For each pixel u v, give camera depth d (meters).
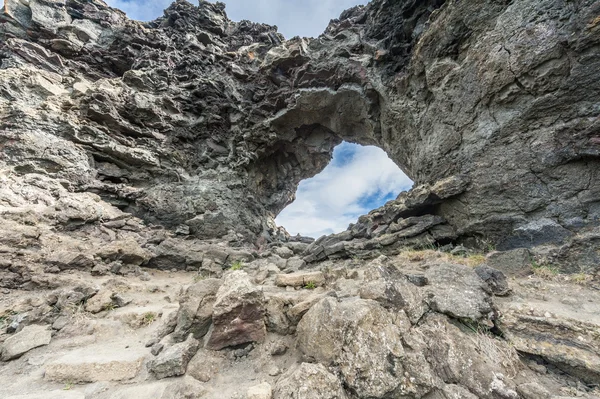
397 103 13.62
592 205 5.97
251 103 20.48
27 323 6.25
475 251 7.91
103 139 14.80
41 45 18.69
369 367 3.69
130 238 11.55
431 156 10.32
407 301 4.57
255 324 4.87
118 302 7.50
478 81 8.43
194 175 17.94
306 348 4.30
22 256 8.19
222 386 4.07
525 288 5.41
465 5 9.02
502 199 7.44
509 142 7.48
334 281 6.29
